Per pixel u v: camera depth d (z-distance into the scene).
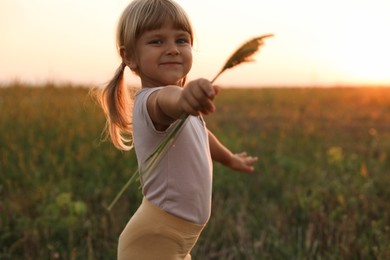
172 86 1.90
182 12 2.25
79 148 6.61
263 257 3.94
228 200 5.23
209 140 2.86
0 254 3.90
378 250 3.61
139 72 2.33
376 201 4.99
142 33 2.22
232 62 1.52
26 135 7.15
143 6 2.23
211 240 4.30
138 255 2.37
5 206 4.56
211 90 1.52
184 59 2.25
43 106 9.46
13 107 8.91
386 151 7.78
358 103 16.80
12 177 5.48
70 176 5.61
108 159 6.20
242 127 10.86
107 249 4.04
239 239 4.29
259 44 1.50
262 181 5.92
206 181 2.37
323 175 5.98
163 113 2.00
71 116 8.74
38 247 3.96
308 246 3.94
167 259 2.34
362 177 5.57
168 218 2.31
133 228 2.40
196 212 2.35
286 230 4.41
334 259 3.69
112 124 2.71
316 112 14.20
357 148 8.41
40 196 4.83
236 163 3.00
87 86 14.67
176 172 2.27
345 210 4.49
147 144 2.19
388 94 18.83
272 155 7.35
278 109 14.87
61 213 4.38
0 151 6.36
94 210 4.79
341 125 11.63
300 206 4.80
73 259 3.73
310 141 8.87
